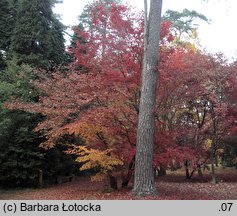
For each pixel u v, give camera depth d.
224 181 18.95
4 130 15.86
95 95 12.56
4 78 18.97
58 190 16.12
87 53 13.41
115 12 12.35
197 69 14.44
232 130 17.11
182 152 12.67
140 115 11.56
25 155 17.25
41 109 14.09
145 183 11.22
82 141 17.42
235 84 15.76
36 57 22.02
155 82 11.75
